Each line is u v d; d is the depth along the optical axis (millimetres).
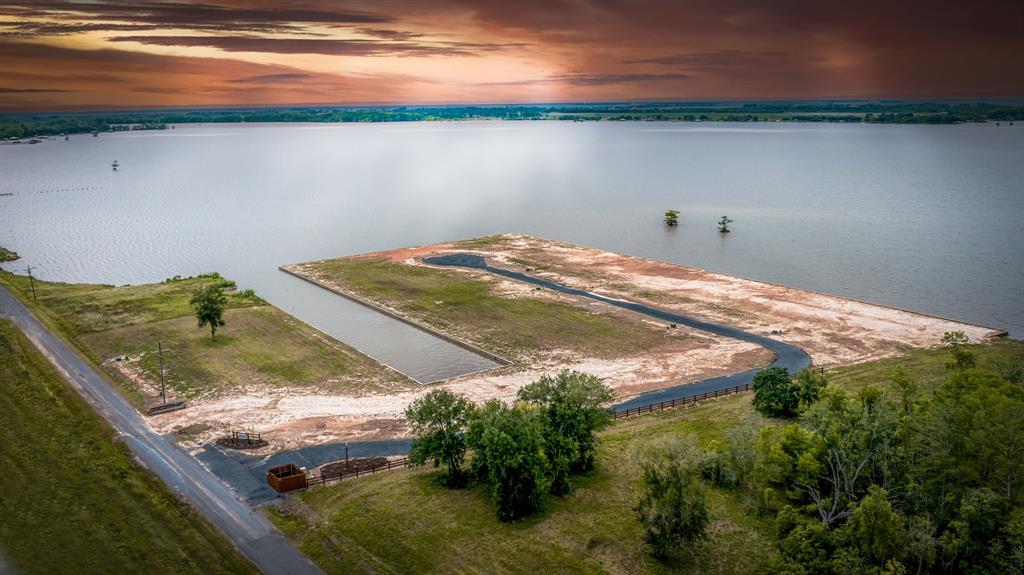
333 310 147125
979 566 58969
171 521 69188
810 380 91875
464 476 77875
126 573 61250
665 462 67438
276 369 112125
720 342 123375
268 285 168375
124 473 78125
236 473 79250
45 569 61375
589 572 61688
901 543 59094
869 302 153125
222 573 61531
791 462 71250
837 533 61344
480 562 63000
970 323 136375
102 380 106000
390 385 106312
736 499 73688
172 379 107125
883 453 69250
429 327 133000
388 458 83562
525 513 70625
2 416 91188
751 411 93000
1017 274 177125
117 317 136125
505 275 170000
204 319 124688
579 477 77938
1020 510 60188
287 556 64188
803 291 155500
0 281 164250
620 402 99312
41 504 71625
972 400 69312
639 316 138000
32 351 115750
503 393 102188
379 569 62219
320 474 79438
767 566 62281
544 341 124688
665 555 63688
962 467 64250
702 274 170375
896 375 87125
